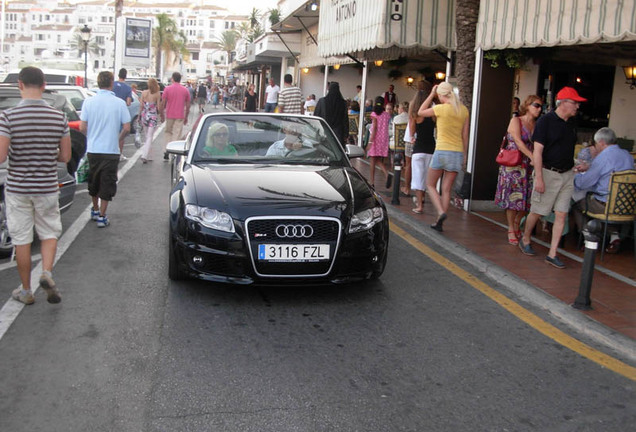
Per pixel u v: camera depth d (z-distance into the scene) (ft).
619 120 38.34
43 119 14.60
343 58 59.98
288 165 19.10
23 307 15.31
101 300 15.99
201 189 16.66
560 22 23.22
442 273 19.90
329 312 15.90
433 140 28.22
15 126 14.28
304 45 83.20
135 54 108.58
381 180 39.42
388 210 29.58
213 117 20.90
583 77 40.24
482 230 25.88
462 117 24.18
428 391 11.87
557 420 10.99
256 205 15.69
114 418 10.39
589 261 16.26
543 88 39.96
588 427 10.80
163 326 14.47
